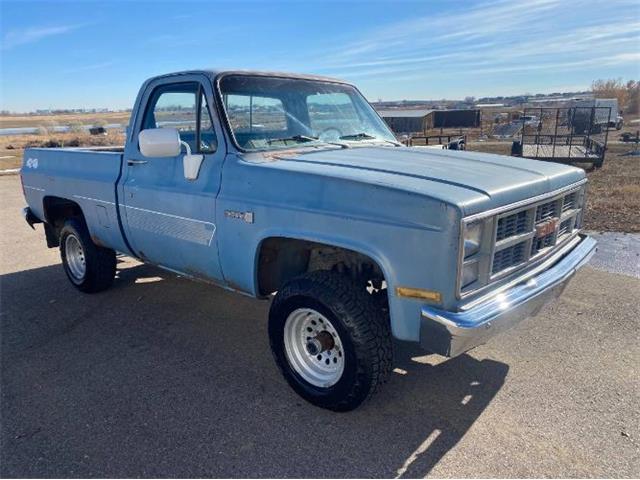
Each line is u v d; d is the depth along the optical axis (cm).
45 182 545
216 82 361
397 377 362
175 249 398
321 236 293
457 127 5506
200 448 287
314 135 411
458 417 313
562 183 332
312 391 323
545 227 316
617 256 639
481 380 356
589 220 854
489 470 266
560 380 353
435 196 254
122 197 436
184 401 336
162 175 400
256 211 323
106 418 318
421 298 262
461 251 251
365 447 286
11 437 300
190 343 425
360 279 334
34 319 482
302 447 287
